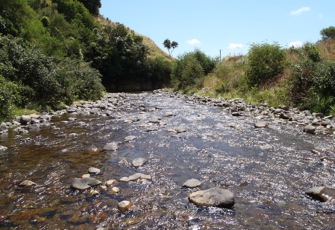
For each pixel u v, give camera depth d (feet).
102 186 16.10
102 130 31.60
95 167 19.62
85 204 14.12
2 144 25.46
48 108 46.65
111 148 23.90
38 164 20.22
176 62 107.86
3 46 46.14
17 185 16.51
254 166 19.38
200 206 13.70
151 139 27.17
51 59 53.21
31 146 24.94
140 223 12.35
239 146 24.27
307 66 44.24
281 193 15.14
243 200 14.39
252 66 62.90
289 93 46.32
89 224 12.28
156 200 14.49
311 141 25.41
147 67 168.96
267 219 12.55
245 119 37.22
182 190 15.67
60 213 13.24
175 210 13.43
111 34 165.89
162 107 53.62
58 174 18.30
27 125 34.09
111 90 152.35
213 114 42.32
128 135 29.07
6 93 35.04
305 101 41.91
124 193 15.34
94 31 165.07
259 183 16.49
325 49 58.44
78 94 63.21
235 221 12.43
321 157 20.80
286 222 12.28
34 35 76.38
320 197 14.25
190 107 52.34
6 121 34.83
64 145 25.31
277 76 57.21
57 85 49.62
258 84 60.80
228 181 16.88
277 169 18.70
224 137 27.45
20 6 71.72
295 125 32.58
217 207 13.55
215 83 79.30
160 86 179.42
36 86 46.26
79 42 135.85
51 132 30.66
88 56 144.36
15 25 70.33
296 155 21.54
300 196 14.75
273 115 39.19
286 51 63.72
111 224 12.28
